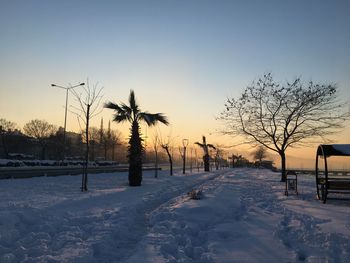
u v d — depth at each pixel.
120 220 9.95
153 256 6.61
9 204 11.46
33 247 7.14
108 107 23.45
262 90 26.91
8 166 38.44
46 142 82.94
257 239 7.99
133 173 22.72
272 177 32.72
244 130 27.72
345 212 10.91
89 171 38.34
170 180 28.64
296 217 10.30
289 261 6.53
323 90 25.66
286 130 26.19
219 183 25.16
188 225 9.26
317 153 15.17
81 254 6.80
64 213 10.64
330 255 6.68
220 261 6.49
